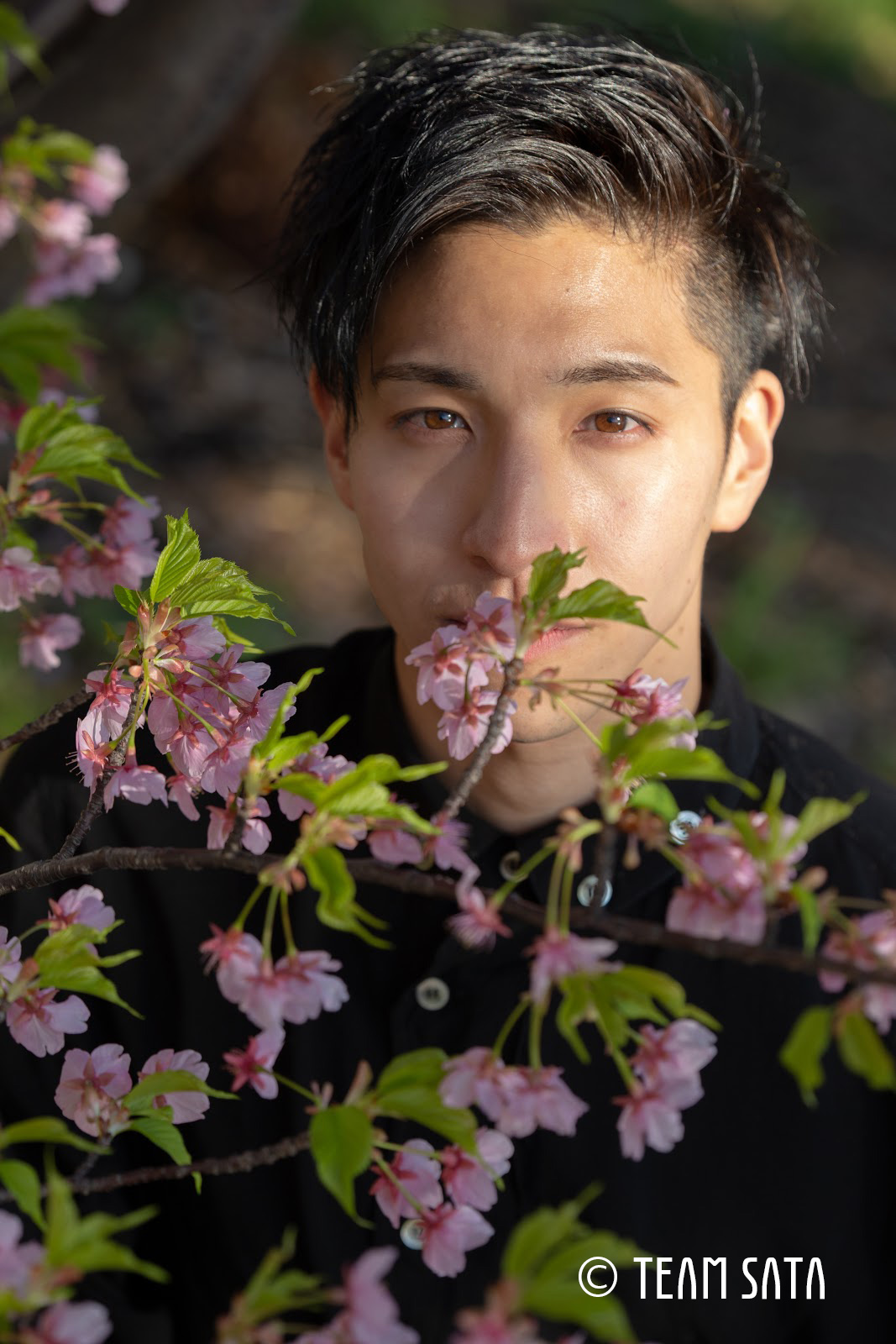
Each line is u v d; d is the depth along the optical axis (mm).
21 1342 628
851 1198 908
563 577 704
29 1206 663
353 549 2955
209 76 1998
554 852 921
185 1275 977
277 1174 947
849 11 7473
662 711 729
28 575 795
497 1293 612
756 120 982
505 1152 729
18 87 1711
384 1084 686
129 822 1009
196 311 3480
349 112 945
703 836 665
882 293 4941
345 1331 643
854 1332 911
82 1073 738
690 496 867
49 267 1015
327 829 664
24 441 776
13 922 1008
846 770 988
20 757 1052
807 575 3338
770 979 915
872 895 928
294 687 680
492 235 838
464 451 857
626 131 854
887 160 6027
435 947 943
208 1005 979
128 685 751
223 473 3041
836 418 4129
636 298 844
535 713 857
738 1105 912
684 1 6090
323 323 896
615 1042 644
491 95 867
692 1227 909
